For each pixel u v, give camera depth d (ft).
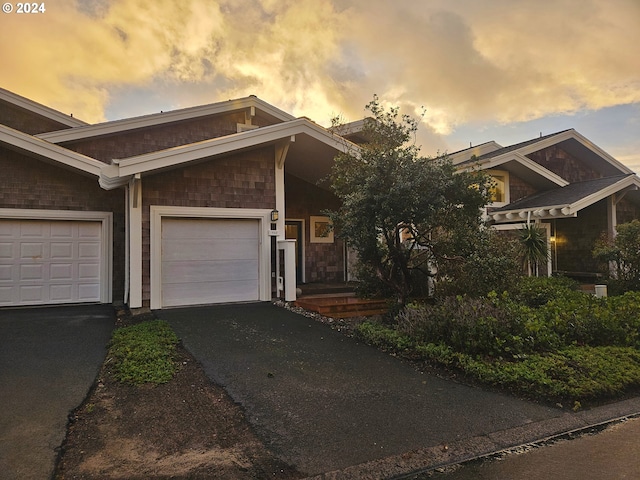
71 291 33.60
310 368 17.04
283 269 32.76
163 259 29.73
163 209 29.35
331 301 29.32
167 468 9.78
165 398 13.83
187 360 17.71
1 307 31.48
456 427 12.22
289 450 10.74
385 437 11.51
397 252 26.55
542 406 13.88
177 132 39.81
